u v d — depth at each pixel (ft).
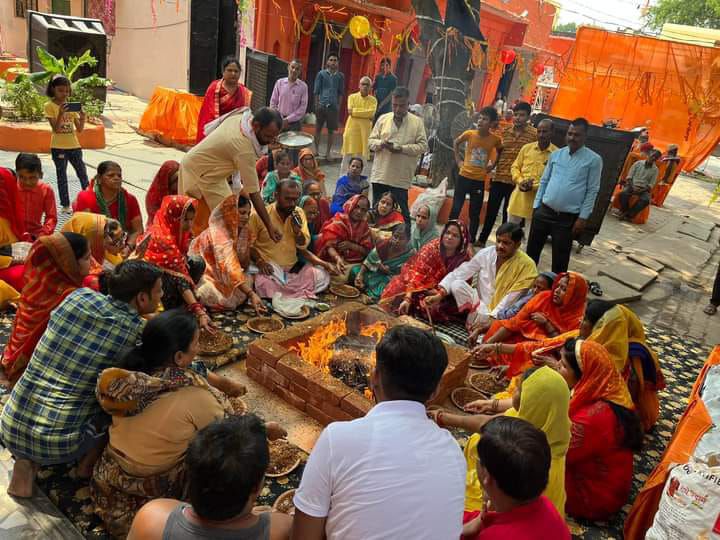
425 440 5.78
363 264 18.66
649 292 23.95
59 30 37.70
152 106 36.14
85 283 13.44
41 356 9.09
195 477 5.40
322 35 40.06
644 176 34.86
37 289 10.75
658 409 13.14
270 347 12.48
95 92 39.32
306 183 20.01
